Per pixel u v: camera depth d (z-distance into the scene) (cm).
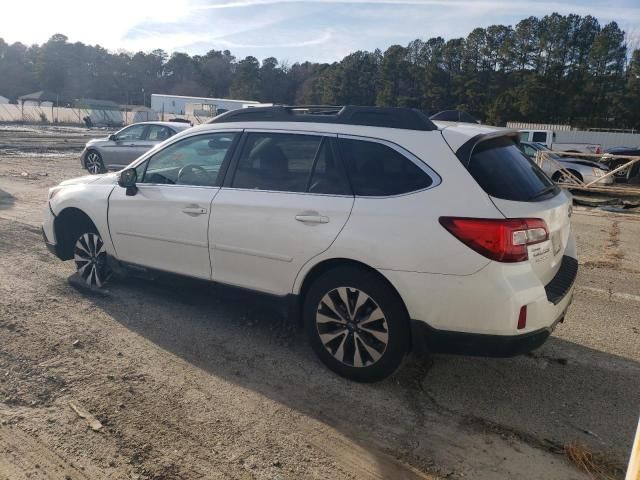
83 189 508
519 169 356
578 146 2305
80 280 539
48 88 10969
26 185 1152
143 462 276
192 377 363
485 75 7706
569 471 282
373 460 285
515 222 308
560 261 368
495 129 365
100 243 509
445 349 329
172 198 436
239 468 275
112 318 454
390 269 331
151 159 468
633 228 1000
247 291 403
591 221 1075
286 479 268
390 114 363
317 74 10969
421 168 336
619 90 6700
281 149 393
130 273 486
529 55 7650
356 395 348
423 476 275
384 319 341
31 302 480
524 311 309
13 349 389
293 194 375
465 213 313
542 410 338
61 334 418
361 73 8475
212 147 429
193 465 276
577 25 7744
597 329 475
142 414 317
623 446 304
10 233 721
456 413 332
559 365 401
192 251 428
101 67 12275
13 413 313
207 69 12675
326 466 279
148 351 398
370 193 347
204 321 456
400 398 346
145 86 12675
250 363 386
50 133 3506
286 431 307
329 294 361
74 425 304
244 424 312
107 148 1377
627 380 381
